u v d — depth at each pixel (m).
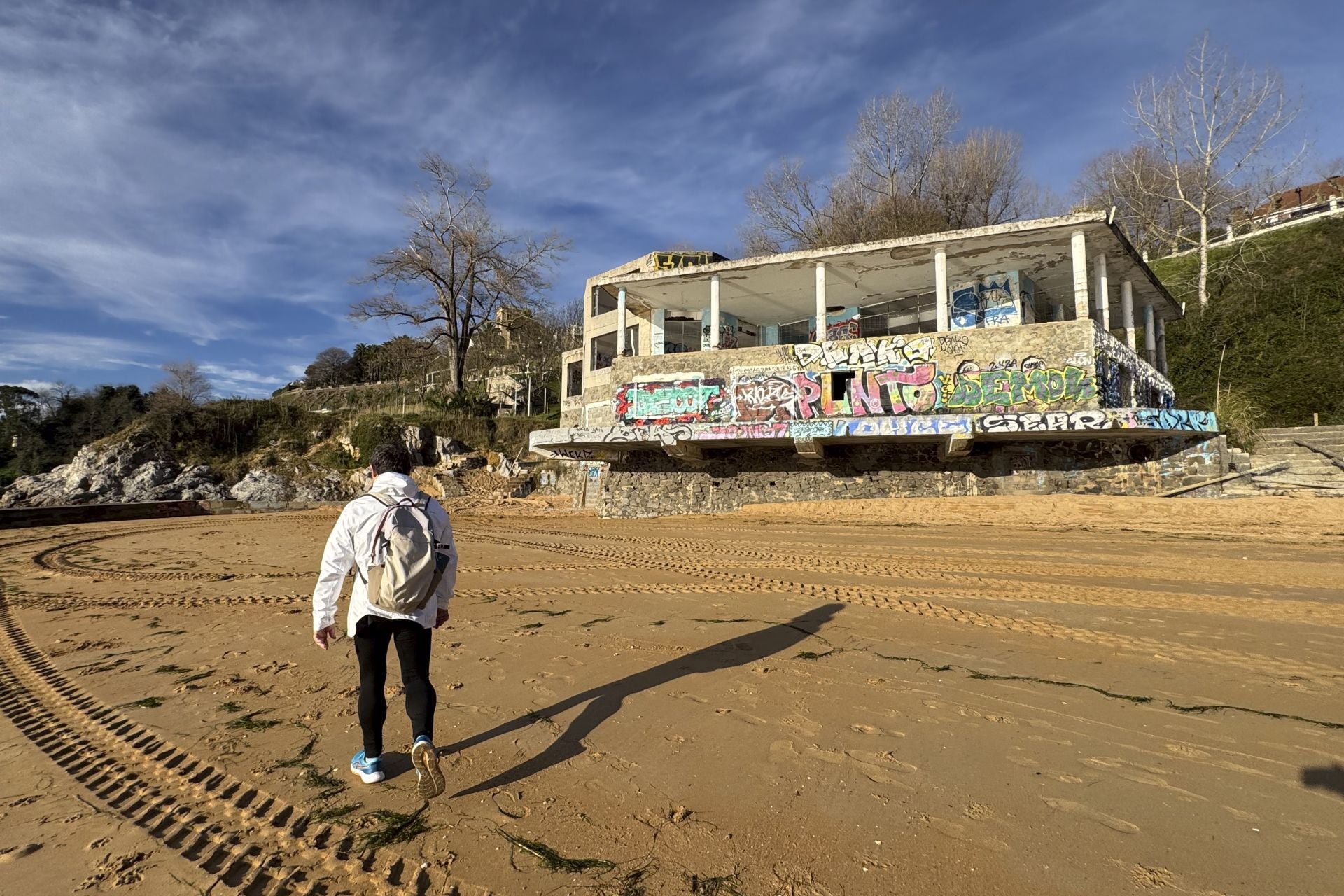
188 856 2.80
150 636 6.80
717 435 18.98
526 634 6.15
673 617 6.64
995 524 14.91
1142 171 39.66
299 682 5.05
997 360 17.03
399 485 3.50
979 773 3.23
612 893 2.40
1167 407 22.16
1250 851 2.52
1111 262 19.31
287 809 3.14
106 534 20.59
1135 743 3.52
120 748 3.98
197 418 40.75
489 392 53.09
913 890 2.37
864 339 18.42
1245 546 10.78
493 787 3.26
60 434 48.88
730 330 25.27
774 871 2.51
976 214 37.84
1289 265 28.66
